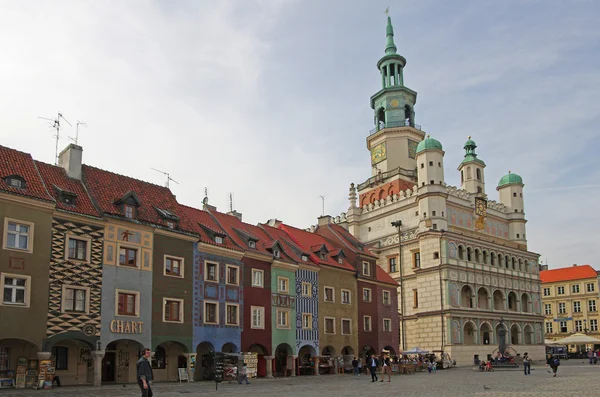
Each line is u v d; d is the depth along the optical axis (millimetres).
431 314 78188
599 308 116312
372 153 100688
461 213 87500
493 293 84562
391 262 87875
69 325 34219
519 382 40156
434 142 84125
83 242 36219
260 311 48594
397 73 102000
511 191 97000
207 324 43250
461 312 77688
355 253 61625
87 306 35406
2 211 32125
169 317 40625
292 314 51875
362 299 60844
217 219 51219
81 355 36625
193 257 43219
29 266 32812
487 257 85625
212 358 42938
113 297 36969
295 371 51688
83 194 38219
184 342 41125
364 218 94688
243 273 47562
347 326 58281
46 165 38188
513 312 87312
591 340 77250
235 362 43281
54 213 34719
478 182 93875
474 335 79000
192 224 45125
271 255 50344
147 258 39625
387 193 94500
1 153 35000
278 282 51125
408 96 100875
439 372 59469
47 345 32875
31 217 33469
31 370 32719
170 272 41312
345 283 59219
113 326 36562
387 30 105062
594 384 36844
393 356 63188
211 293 44125
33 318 32469
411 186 93062
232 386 37531
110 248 37438
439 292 78000
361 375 52812
